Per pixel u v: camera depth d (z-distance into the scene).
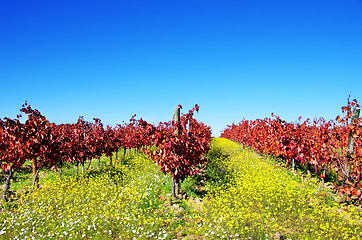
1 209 9.97
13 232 7.89
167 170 9.87
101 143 17.67
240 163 17.69
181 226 7.83
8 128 11.19
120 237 7.22
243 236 6.85
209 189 11.84
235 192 10.62
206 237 7.05
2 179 14.72
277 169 15.01
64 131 18.55
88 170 17.23
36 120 12.01
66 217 8.79
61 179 13.91
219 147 29.75
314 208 8.56
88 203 9.95
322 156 11.87
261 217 8.20
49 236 7.55
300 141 13.76
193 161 10.88
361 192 8.86
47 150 12.69
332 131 12.48
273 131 16.83
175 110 10.69
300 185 11.45
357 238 6.55
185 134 10.73
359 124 9.61
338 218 7.80
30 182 14.35
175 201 9.72
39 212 9.14
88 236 7.43
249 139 26.38
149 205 9.48
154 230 7.59
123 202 9.80
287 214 8.34
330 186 11.37
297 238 6.78
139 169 15.38
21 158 11.14
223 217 7.85
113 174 14.41
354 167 9.48
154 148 24.20
